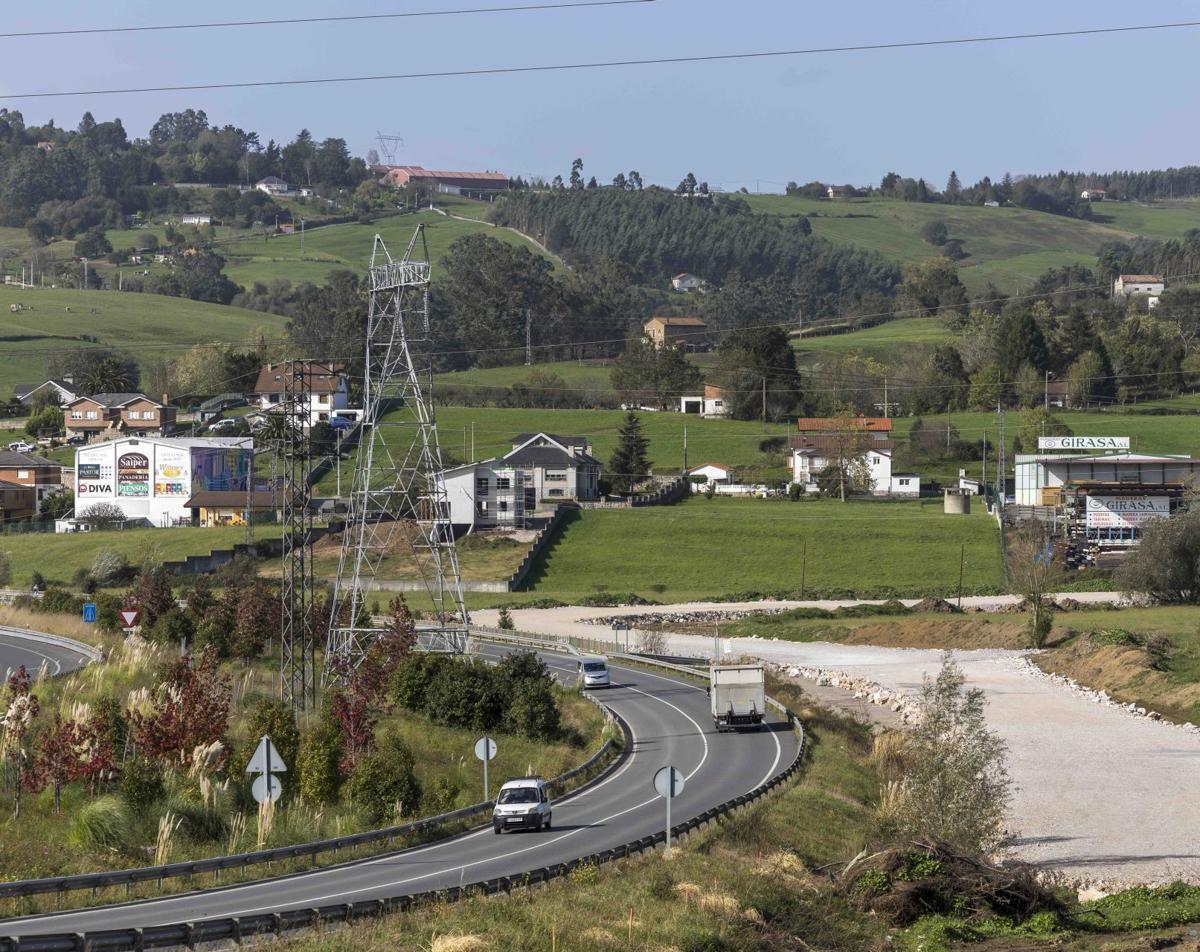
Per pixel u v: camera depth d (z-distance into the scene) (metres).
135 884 68.50
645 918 61.69
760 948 62.22
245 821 84.75
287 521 165.62
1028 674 168.75
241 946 53.97
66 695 118.19
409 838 82.50
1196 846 94.88
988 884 75.31
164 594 180.50
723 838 80.56
